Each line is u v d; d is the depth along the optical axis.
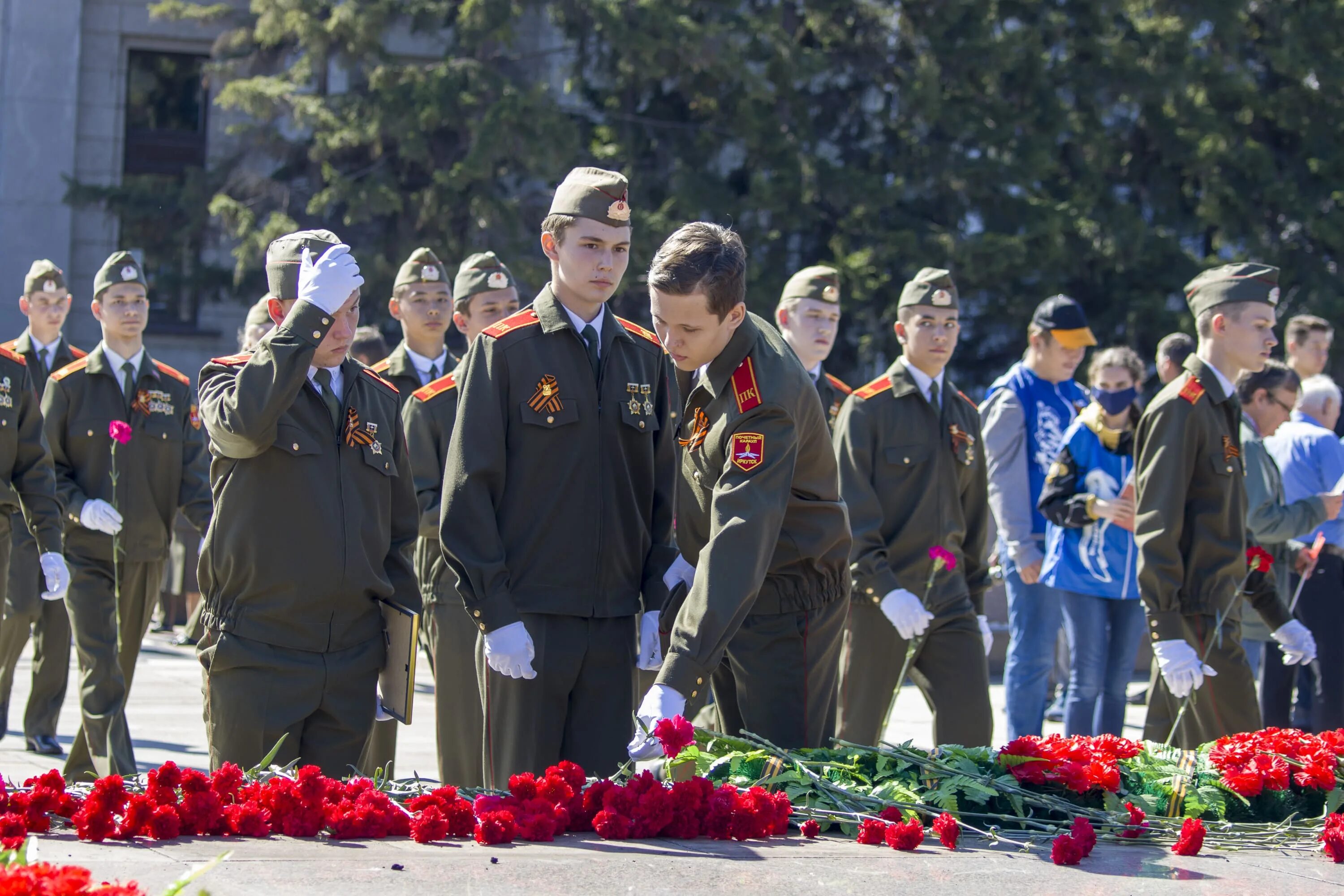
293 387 5.43
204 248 28.20
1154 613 7.24
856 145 26.66
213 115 32.66
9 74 31.23
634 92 26.38
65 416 9.21
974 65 25.61
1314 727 9.60
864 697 7.78
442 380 7.95
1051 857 4.24
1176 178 28.62
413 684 5.78
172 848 3.88
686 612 4.79
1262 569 7.25
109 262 9.46
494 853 3.96
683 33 23.77
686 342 5.05
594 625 5.68
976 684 7.70
